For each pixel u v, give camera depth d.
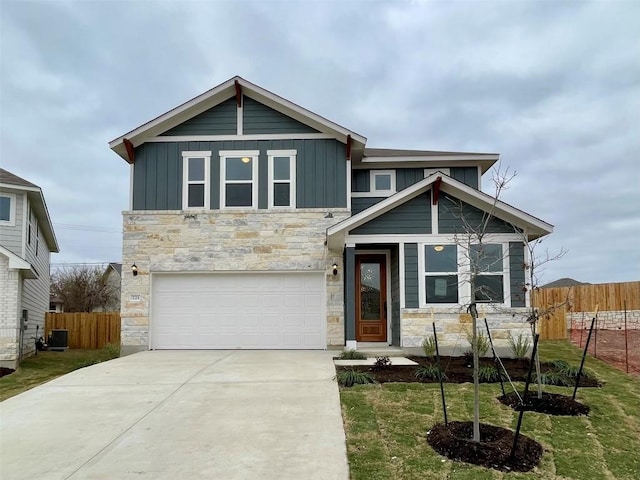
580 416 6.82
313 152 14.36
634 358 12.03
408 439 5.94
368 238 12.58
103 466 5.18
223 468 5.09
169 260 14.06
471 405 7.25
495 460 5.25
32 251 19.17
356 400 7.55
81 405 7.52
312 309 14.00
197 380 9.09
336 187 14.26
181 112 14.15
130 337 13.84
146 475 4.93
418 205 12.66
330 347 13.78
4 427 6.52
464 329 12.17
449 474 4.99
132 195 14.26
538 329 6.37
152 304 14.02
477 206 12.53
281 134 14.40
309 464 5.20
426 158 15.47
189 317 14.02
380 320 14.41
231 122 14.46
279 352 13.07
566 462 5.36
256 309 14.01
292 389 8.30
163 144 14.41
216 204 14.23
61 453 5.56
